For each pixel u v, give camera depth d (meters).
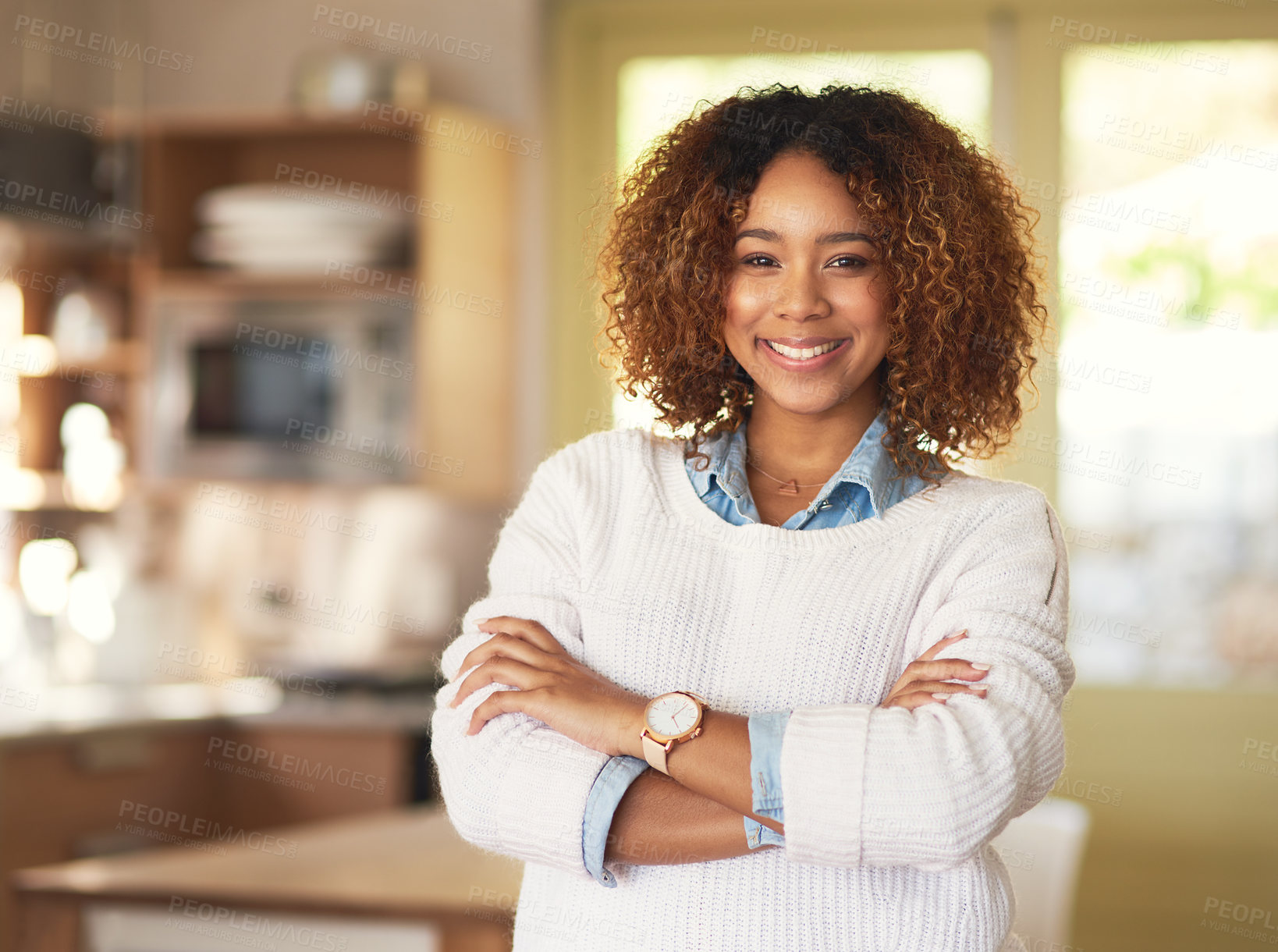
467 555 3.91
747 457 1.35
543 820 1.16
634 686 1.25
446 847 2.06
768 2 3.68
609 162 3.82
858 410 1.32
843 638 1.22
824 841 1.09
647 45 3.81
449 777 1.23
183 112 4.11
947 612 1.23
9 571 3.94
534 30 3.85
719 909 1.17
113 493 3.79
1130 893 3.49
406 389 3.62
